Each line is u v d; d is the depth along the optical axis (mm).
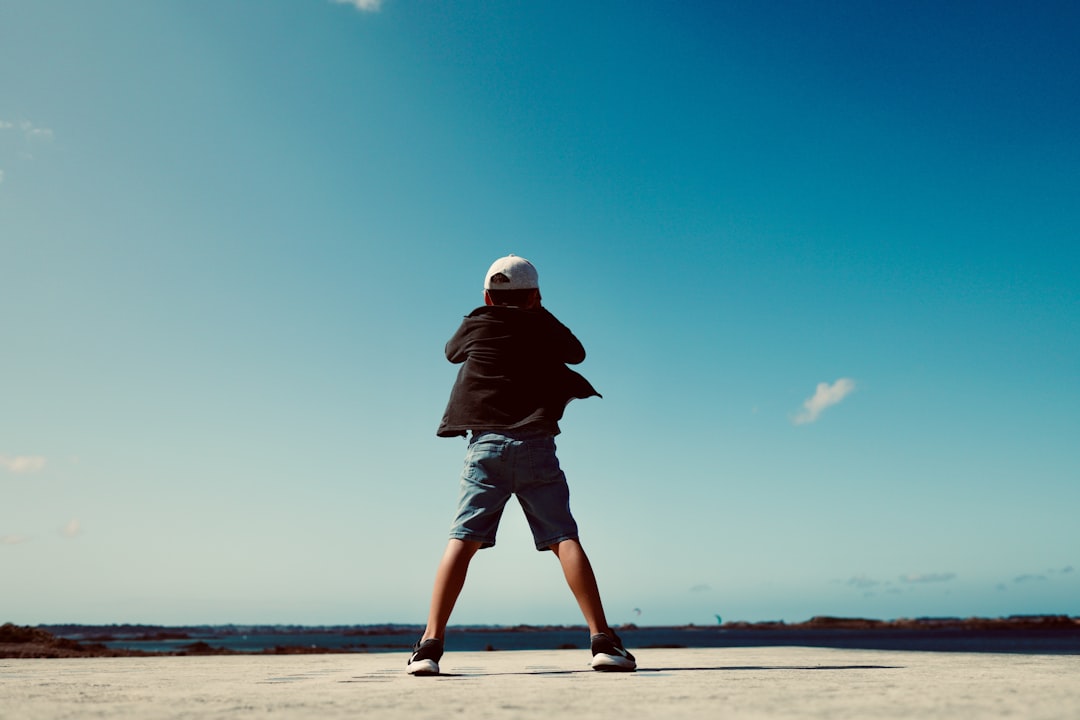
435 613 2961
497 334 3312
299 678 2684
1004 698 1571
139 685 2289
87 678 2764
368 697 1731
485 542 3088
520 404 3180
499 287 3443
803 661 3551
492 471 3117
